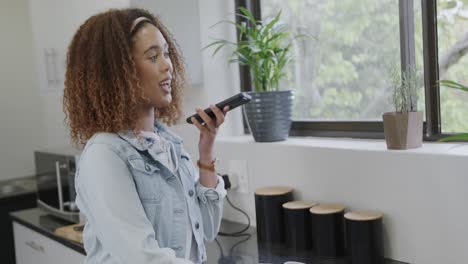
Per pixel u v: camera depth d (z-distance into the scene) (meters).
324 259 1.69
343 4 2.03
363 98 1.99
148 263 1.08
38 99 3.87
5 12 3.73
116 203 1.11
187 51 2.26
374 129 1.91
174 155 1.34
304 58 2.21
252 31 2.07
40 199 2.68
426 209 1.52
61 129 3.32
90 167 1.14
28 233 2.51
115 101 1.18
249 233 2.02
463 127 1.68
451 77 1.70
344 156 1.73
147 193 1.21
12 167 3.80
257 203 1.91
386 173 1.61
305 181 1.87
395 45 1.87
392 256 1.63
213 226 1.47
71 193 2.40
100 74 1.17
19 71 3.80
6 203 3.27
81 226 2.24
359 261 1.60
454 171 1.45
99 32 1.19
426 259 1.54
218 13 2.35
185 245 1.28
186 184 1.35
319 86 2.15
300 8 2.19
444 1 1.69
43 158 2.60
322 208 1.73
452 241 1.48
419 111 1.62
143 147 1.23
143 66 1.20
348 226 1.62
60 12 3.00
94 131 1.21
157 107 1.31
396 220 1.61
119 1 2.32
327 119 2.12
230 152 2.14
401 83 1.67
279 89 2.31
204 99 2.34
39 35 3.23
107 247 1.12
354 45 2.00
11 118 3.79
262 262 1.69
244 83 2.37
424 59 1.74
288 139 2.12
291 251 1.78
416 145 1.62
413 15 1.78
